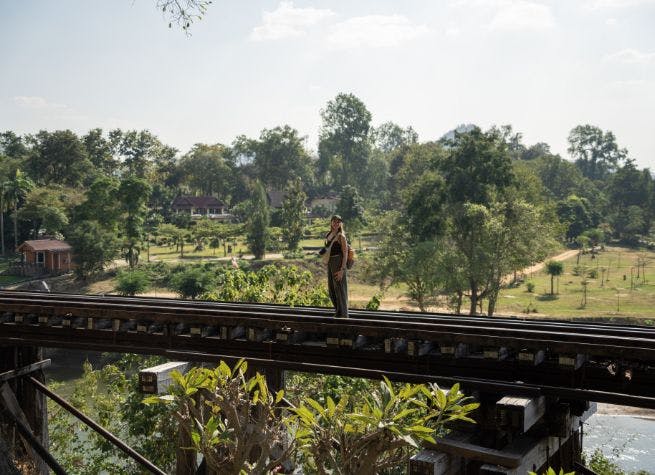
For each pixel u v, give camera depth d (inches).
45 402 565.3
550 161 6914.4
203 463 413.1
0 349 545.3
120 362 971.9
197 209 6127.0
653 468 1306.6
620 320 2711.6
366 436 263.4
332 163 7032.5
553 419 362.9
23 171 5265.8
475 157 2992.1
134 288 3088.1
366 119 7027.6
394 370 410.3
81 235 3393.2
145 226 5201.8
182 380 283.1
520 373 376.2
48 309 512.7
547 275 3858.3
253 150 7096.5
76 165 5442.9
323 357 430.6
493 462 329.4
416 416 573.3
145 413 749.3
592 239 5064.0
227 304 562.3
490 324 433.7
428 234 2847.0
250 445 284.8
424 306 2669.8
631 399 336.2
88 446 965.8
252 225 3850.9
